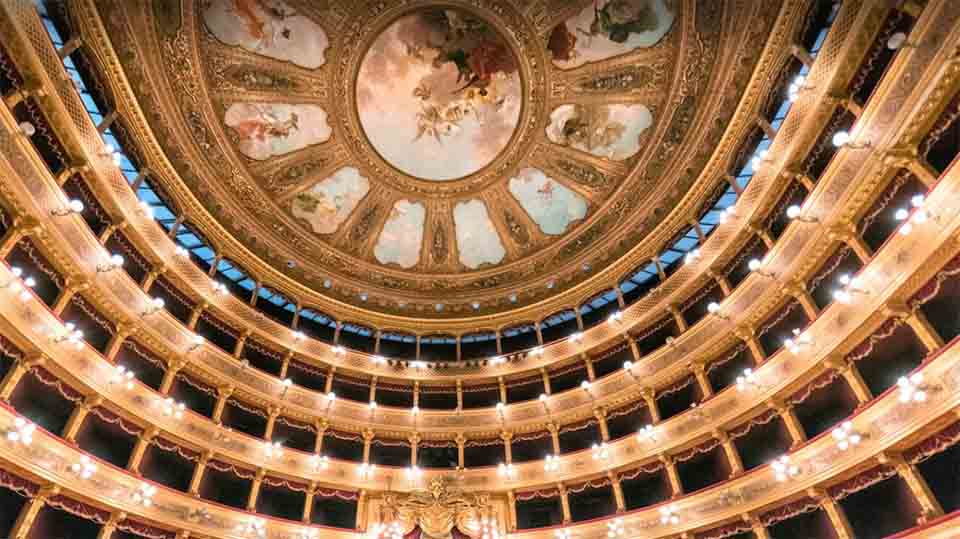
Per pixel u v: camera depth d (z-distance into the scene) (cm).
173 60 2084
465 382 2606
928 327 1353
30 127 1466
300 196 2638
